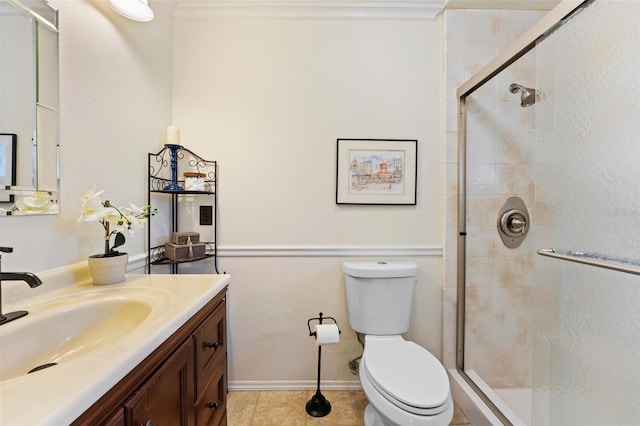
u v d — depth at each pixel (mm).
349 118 1690
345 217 1699
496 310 1688
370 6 1649
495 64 1336
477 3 1624
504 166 1674
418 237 1714
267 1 1622
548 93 1095
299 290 1698
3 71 774
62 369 488
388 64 1690
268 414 1502
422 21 1691
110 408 509
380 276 1503
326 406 1521
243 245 1688
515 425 1293
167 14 1619
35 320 704
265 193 1688
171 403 714
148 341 597
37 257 870
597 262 909
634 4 871
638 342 912
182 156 1665
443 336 1699
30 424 368
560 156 1062
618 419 955
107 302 855
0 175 763
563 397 1104
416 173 1699
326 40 1683
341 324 1705
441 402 989
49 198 901
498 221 1682
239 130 1681
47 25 895
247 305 1695
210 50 1675
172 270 1659
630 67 877
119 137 1247
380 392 1063
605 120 930
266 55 1678
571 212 1028
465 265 1686
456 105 1669
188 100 1676
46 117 893
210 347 975
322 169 1690
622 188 888
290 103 1683
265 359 1704
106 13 1167
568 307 1083
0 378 614
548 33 1080
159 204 1561
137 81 1368
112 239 1194
